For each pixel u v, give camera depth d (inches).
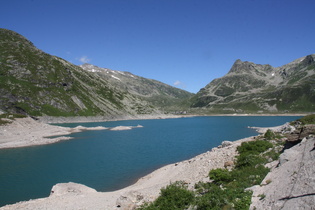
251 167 763.4
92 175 1364.4
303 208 343.0
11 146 2265.0
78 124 5546.3
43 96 6279.5
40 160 1736.0
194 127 4921.3
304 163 477.1
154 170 1462.8
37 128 3405.5
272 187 478.3
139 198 736.3
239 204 467.8
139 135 3437.5
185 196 617.0
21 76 6481.3
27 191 1097.4
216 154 1215.6
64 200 847.7
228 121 6776.6
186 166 1240.8
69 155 1927.9
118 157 1854.1
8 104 5260.8
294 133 837.2
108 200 828.0
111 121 7165.4
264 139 1218.0
